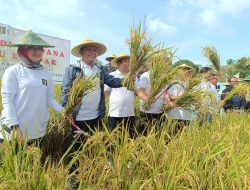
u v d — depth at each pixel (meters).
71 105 1.87
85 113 2.01
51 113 2.10
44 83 1.68
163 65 2.08
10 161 1.28
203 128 1.88
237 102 3.55
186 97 2.15
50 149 1.91
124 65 2.42
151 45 2.01
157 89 2.09
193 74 2.29
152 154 1.47
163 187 1.32
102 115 2.10
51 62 5.29
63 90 1.96
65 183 1.22
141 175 1.41
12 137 1.43
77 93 1.85
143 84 2.26
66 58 5.48
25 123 1.62
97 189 1.29
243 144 1.85
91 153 1.53
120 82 2.14
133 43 1.98
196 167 1.45
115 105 2.26
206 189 1.39
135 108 2.53
